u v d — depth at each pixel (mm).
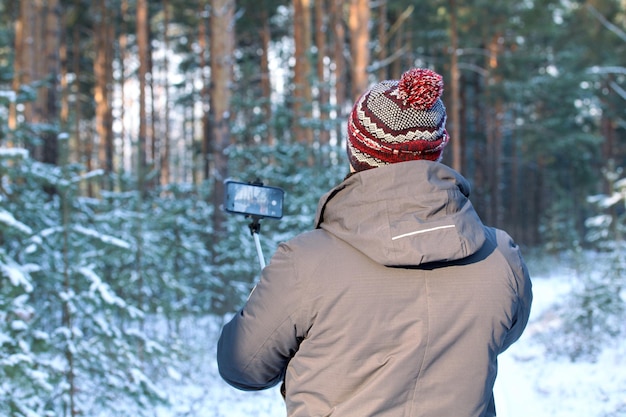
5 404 4273
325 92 16375
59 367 4785
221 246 10688
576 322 9305
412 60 27703
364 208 1478
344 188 1531
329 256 1478
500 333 1479
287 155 11898
